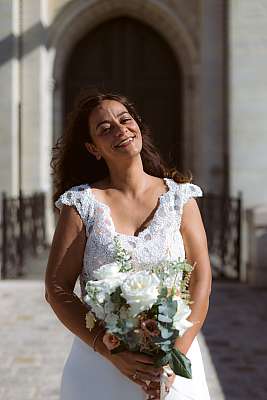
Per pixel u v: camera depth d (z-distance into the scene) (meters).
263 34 15.83
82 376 3.34
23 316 10.14
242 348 8.58
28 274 13.23
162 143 17.88
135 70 17.80
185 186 3.53
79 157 3.81
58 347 8.52
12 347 8.50
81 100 3.67
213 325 9.75
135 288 3.00
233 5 15.81
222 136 16.77
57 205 3.54
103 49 17.78
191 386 3.31
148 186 3.52
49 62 17.05
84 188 3.53
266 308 10.80
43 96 16.78
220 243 14.39
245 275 13.28
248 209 12.79
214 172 16.75
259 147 15.95
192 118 17.44
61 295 3.37
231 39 15.87
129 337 3.06
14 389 6.94
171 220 3.40
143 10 17.20
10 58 16.22
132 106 3.65
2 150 16.28
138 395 3.28
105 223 3.39
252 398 6.76
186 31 17.12
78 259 3.45
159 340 3.02
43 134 16.75
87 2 16.91
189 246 3.46
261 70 15.88
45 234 16.53
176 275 3.16
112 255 3.34
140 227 3.42
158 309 3.00
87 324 3.17
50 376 7.37
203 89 16.80
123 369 3.15
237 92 15.93
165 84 17.81
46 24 16.95
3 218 12.77
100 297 3.03
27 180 16.61
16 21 16.41
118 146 3.45
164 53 17.81
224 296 11.68
